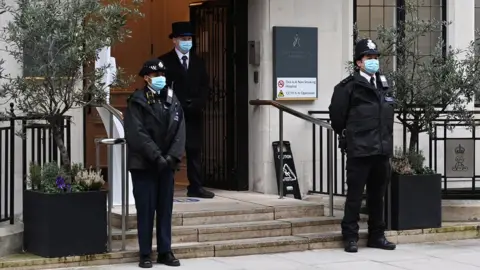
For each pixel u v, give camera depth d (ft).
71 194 23.00
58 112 23.35
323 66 32.91
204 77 30.35
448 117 29.68
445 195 30.86
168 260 23.68
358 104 25.93
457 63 28.37
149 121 23.03
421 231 28.45
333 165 31.99
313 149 32.09
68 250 22.98
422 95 28.22
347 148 26.18
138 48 35.78
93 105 24.23
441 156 34.37
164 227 23.63
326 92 32.96
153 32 36.09
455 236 29.04
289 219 28.04
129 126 22.98
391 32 28.48
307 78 32.37
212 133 33.99
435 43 35.22
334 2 33.06
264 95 31.83
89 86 23.39
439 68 28.04
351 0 33.37
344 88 26.09
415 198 28.30
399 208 28.07
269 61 31.89
